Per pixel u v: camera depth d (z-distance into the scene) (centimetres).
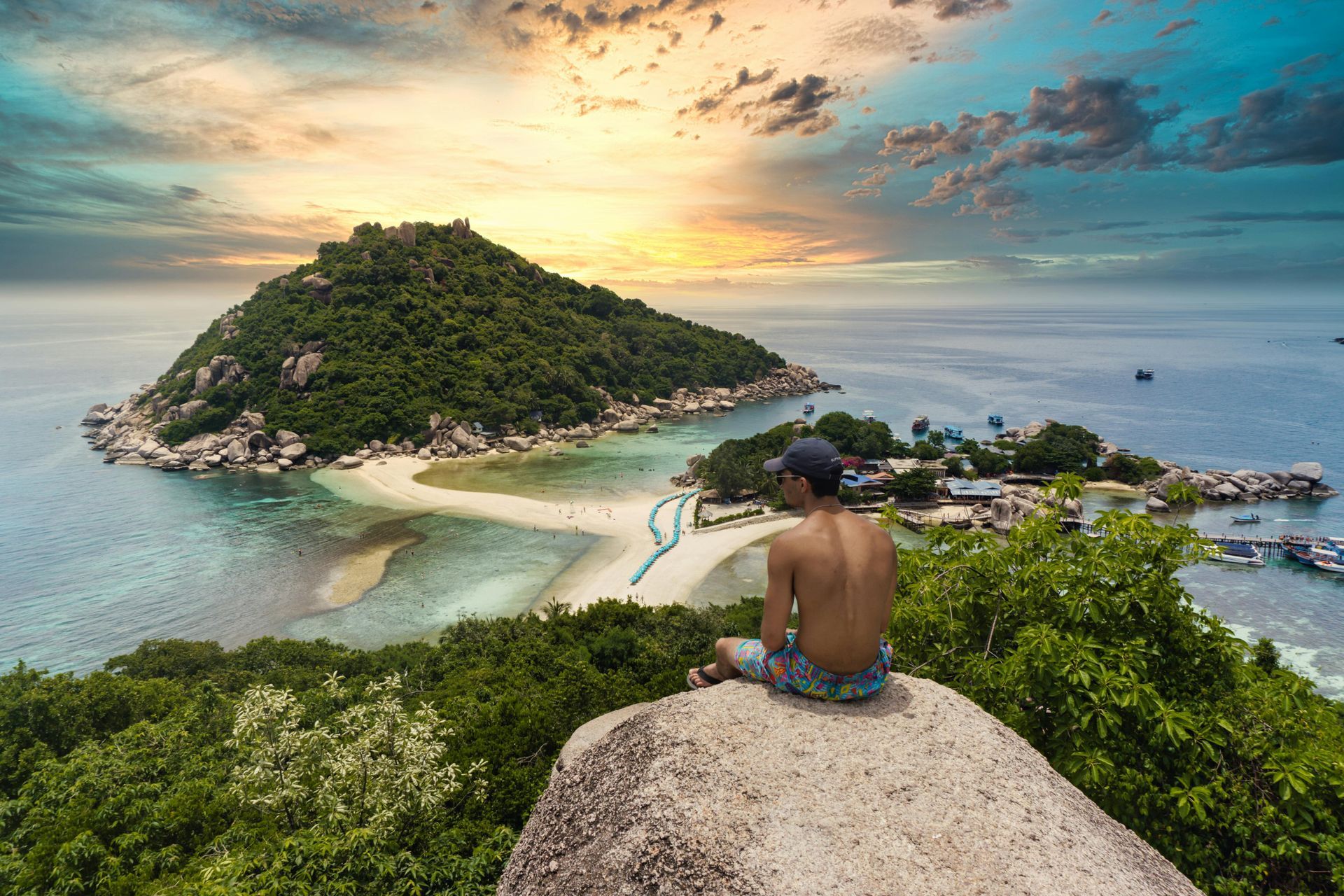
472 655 3969
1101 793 654
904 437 12900
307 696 2864
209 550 6712
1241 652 752
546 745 2166
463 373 12556
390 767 1444
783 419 14500
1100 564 753
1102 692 639
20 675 2959
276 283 14162
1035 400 16775
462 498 8469
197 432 10831
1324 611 5303
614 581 5919
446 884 1130
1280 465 10219
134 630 5159
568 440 12181
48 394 17350
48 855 1472
